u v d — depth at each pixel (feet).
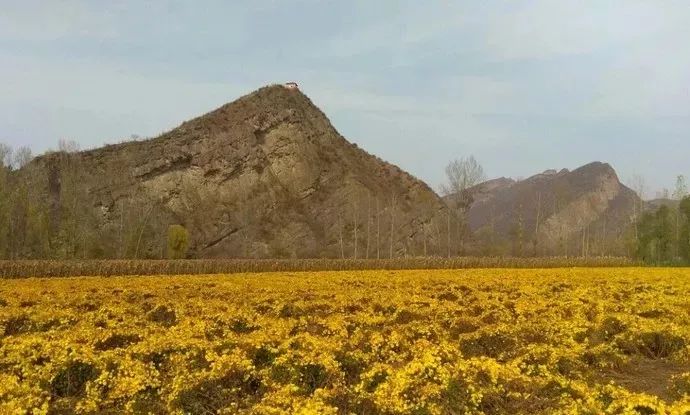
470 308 61.87
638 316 54.90
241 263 144.56
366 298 69.67
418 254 266.77
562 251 285.84
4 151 205.26
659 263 198.49
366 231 272.92
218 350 38.60
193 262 141.49
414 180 320.29
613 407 27.17
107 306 59.26
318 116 317.63
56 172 217.77
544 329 48.80
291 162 276.00
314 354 36.47
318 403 26.61
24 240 175.73
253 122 279.28
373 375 32.94
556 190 377.09
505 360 39.55
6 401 27.50
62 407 29.45
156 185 244.01
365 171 311.47
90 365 34.35
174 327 46.24
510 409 30.17
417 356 36.24
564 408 28.07
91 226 192.75
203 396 31.24
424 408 28.02
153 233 207.62
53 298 66.69
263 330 44.83
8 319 51.80
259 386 34.30
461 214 270.05
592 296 72.74
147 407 29.12
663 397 34.96
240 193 257.96
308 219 268.82
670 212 227.61
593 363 41.65
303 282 93.50
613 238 309.22
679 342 47.09
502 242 290.76
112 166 238.89
